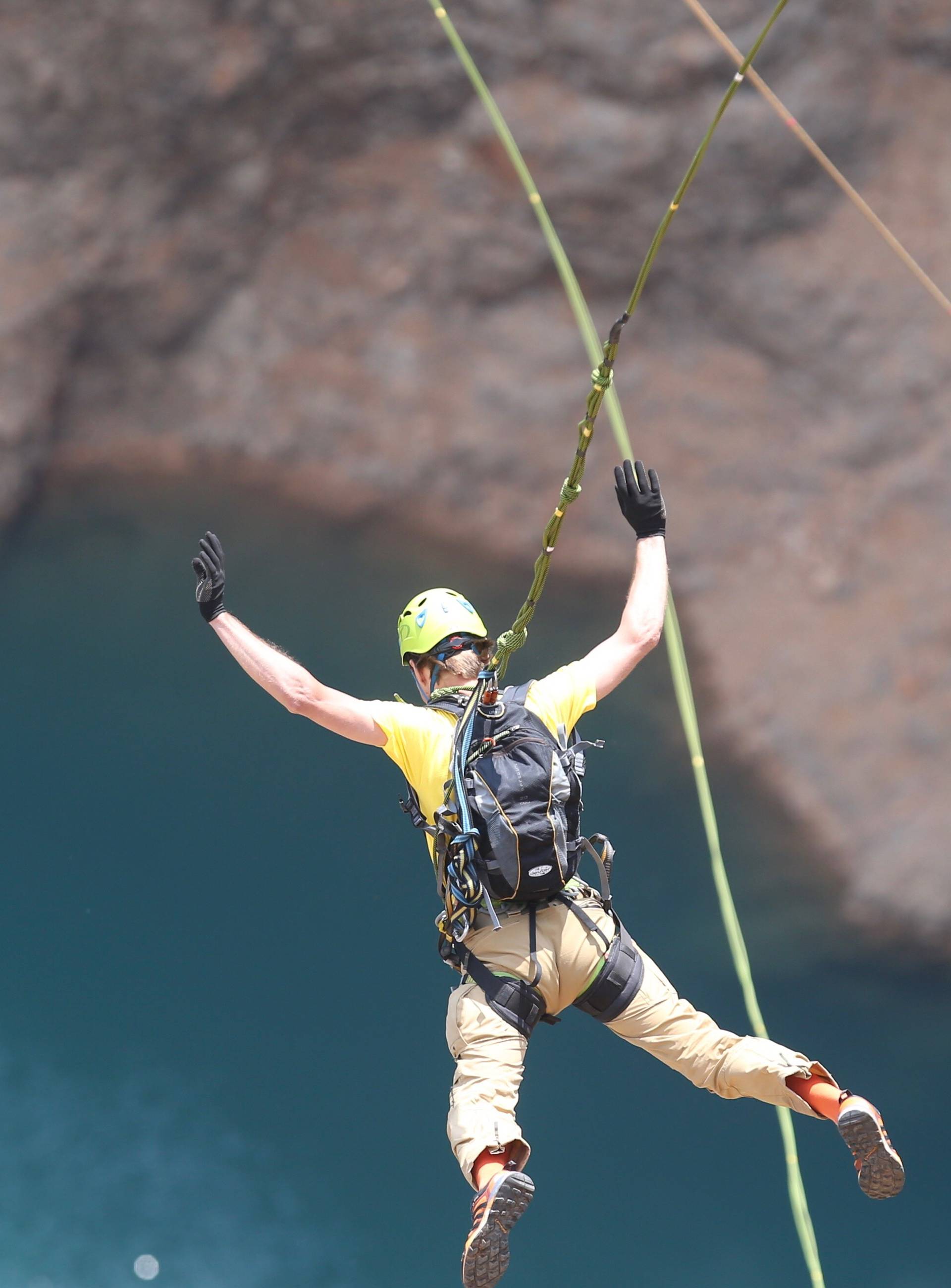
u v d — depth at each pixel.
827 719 48.12
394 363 51.91
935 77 49.66
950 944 46.06
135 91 50.00
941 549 48.47
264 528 53.16
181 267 51.59
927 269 49.66
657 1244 43.22
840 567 48.97
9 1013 47.81
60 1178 43.06
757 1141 46.06
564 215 50.62
